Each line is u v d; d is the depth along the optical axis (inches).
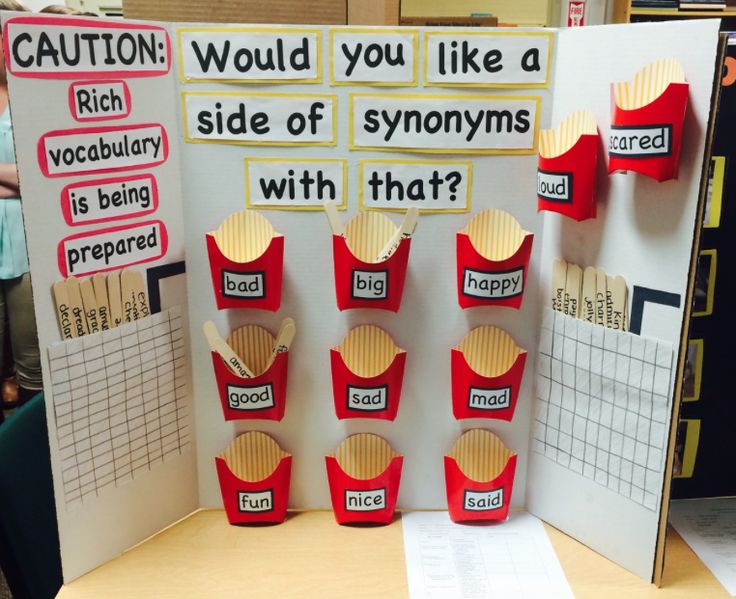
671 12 133.3
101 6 117.4
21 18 27.5
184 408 37.8
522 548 36.2
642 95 29.2
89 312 32.1
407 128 34.1
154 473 36.8
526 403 38.3
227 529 38.0
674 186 29.4
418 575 34.0
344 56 33.2
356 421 38.4
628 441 33.3
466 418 37.5
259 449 38.4
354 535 37.4
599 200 32.6
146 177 33.4
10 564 34.5
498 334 36.8
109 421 33.9
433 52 33.1
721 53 26.8
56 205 30.0
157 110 33.3
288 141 34.4
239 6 35.8
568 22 139.6
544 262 36.0
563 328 35.4
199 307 36.9
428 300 36.5
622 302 32.4
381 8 40.9
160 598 32.4
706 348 35.9
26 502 36.4
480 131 34.2
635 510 33.5
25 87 28.1
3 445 35.8
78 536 33.4
